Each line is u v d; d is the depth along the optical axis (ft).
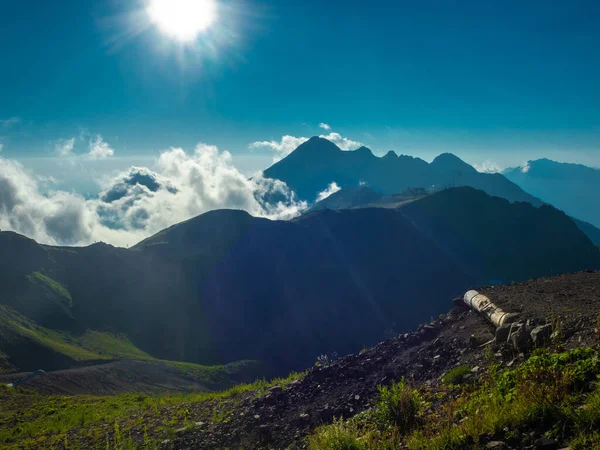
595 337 29.09
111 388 367.25
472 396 29.27
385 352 49.26
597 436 17.94
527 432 20.65
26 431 60.13
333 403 40.93
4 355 446.19
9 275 605.31
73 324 588.91
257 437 39.91
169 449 42.14
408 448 24.70
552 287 46.32
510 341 35.35
